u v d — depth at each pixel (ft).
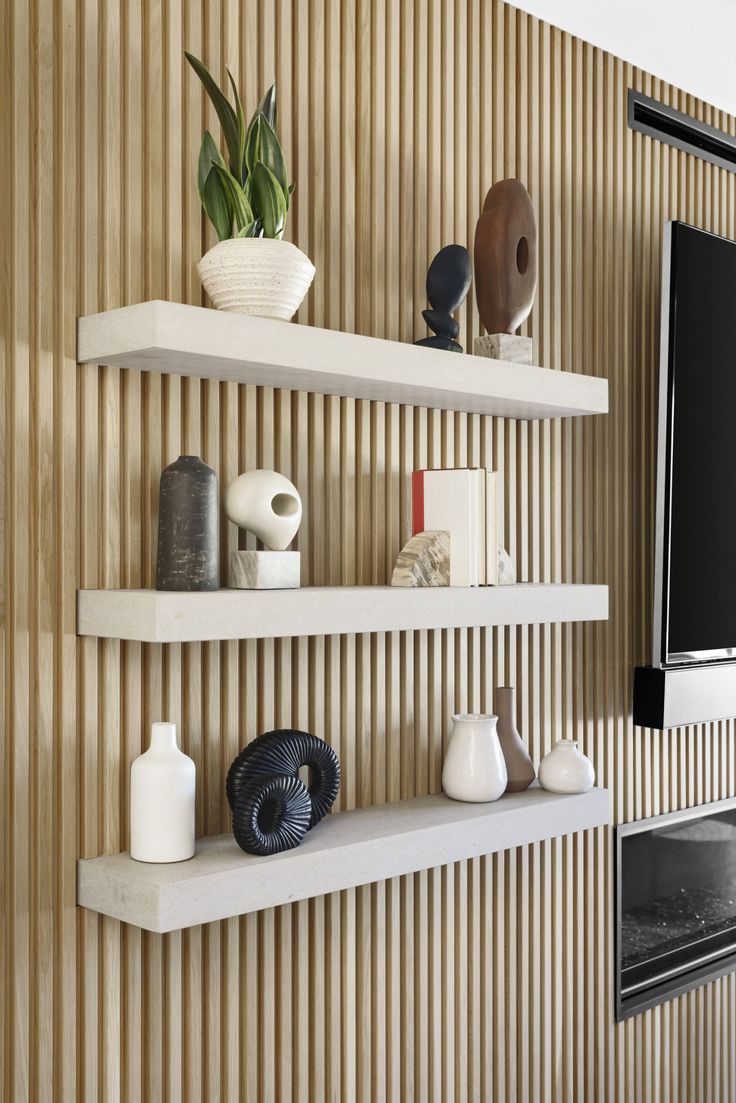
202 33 6.04
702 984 9.35
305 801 5.84
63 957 5.41
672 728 9.24
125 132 5.67
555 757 7.30
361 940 6.75
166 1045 5.80
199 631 5.18
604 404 7.38
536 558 7.92
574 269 8.32
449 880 7.29
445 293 6.70
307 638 6.51
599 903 8.48
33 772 5.36
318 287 6.56
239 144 5.67
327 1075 6.54
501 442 7.68
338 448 6.65
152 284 5.76
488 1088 7.48
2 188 5.35
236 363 5.44
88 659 5.49
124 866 5.36
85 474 5.49
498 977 7.62
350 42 6.79
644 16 8.16
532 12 7.98
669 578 8.52
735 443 9.17
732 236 10.01
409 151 7.11
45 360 5.40
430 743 7.22
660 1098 9.04
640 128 8.93
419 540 6.50
